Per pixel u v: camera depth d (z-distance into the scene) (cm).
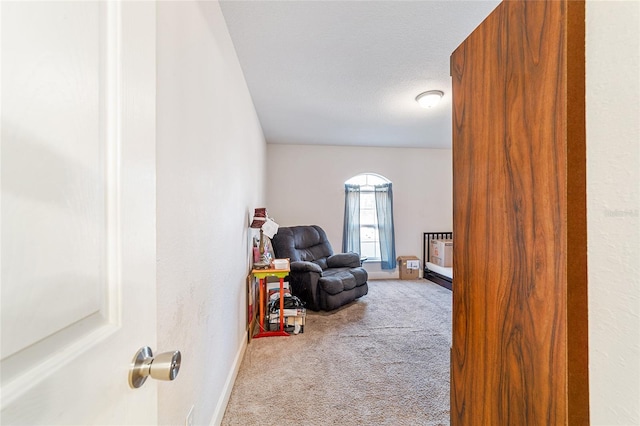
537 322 67
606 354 52
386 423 143
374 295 376
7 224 27
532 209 69
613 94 50
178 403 96
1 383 26
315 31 173
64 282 33
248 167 251
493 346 84
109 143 40
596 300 54
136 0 47
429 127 371
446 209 498
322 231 423
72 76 34
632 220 47
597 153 54
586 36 56
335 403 157
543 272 66
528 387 70
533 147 69
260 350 221
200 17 120
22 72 28
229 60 174
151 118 52
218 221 147
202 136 122
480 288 90
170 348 90
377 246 486
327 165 470
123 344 43
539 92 66
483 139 88
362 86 250
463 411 99
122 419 42
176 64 96
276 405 156
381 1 149
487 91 86
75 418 34
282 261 259
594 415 54
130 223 44
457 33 176
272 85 246
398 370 192
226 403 155
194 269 112
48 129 31
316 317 295
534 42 68
